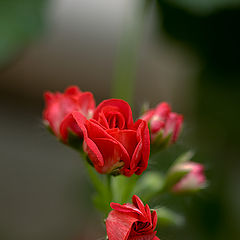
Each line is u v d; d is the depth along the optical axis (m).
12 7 0.44
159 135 0.38
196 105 0.53
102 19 0.68
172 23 0.49
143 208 0.34
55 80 0.71
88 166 0.39
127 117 0.36
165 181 0.41
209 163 0.51
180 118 0.39
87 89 0.73
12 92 0.72
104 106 0.36
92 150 0.35
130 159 0.35
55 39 0.67
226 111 0.52
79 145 0.38
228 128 0.52
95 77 0.72
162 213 0.40
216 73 0.52
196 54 0.52
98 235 0.43
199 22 0.48
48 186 0.72
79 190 0.54
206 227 0.49
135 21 0.44
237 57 0.51
